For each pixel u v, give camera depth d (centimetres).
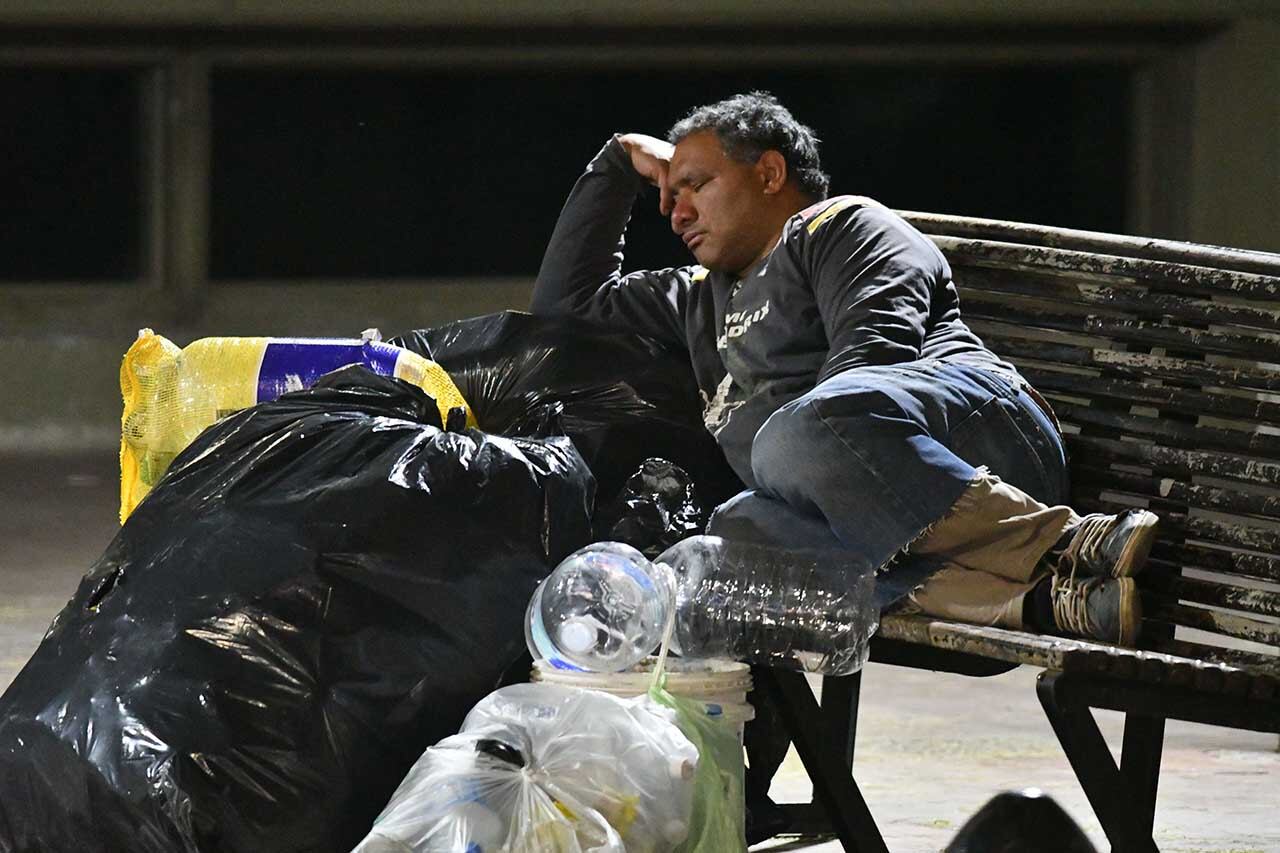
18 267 4091
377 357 1049
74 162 4116
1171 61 4350
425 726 847
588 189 1228
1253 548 930
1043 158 4384
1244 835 1095
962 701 1548
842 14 4175
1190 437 977
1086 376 1030
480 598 870
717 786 824
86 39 4053
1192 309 984
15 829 855
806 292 1041
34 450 3878
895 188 4369
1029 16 4203
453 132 4259
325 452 880
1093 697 830
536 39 4212
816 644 895
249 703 816
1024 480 967
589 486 941
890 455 911
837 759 901
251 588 838
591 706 790
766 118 1098
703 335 1119
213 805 796
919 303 996
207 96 4144
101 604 874
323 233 4234
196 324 4150
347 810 820
